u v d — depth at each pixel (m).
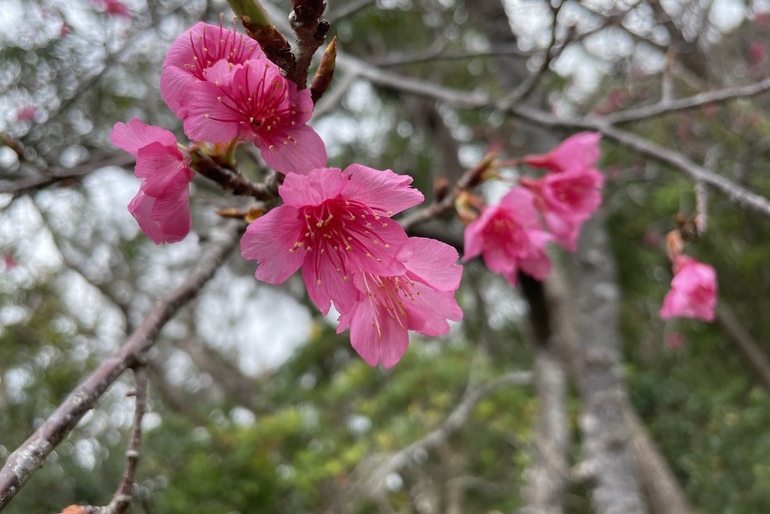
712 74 3.73
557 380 4.32
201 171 1.19
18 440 3.25
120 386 3.75
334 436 4.95
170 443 3.98
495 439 5.44
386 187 1.15
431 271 1.23
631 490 3.59
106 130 3.78
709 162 3.21
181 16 3.48
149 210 1.18
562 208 1.98
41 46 3.34
